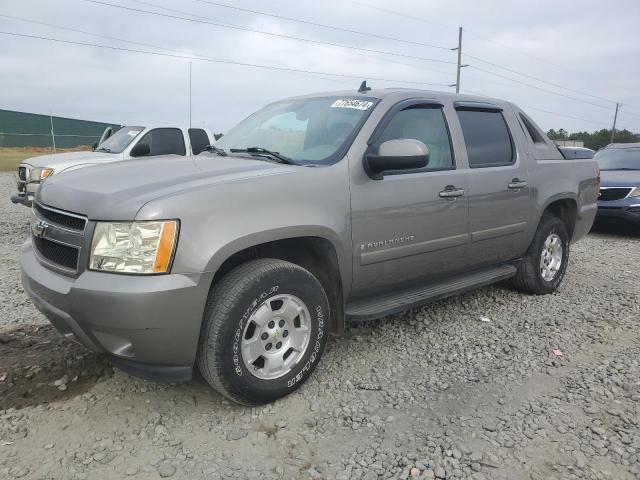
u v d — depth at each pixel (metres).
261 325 3.02
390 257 3.73
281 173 3.20
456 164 4.27
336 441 2.82
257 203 3.00
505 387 3.43
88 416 2.99
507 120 4.96
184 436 2.83
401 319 4.61
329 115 3.96
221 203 2.87
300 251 3.53
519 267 5.26
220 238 2.80
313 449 2.75
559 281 5.54
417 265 3.98
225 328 2.85
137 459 2.64
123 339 2.72
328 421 3.00
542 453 2.74
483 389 3.39
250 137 4.25
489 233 4.52
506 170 4.67
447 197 4.06
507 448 2.78
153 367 2.86
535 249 5.17
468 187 4.26
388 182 3.68
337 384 3.42
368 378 3.51
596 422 3.02
